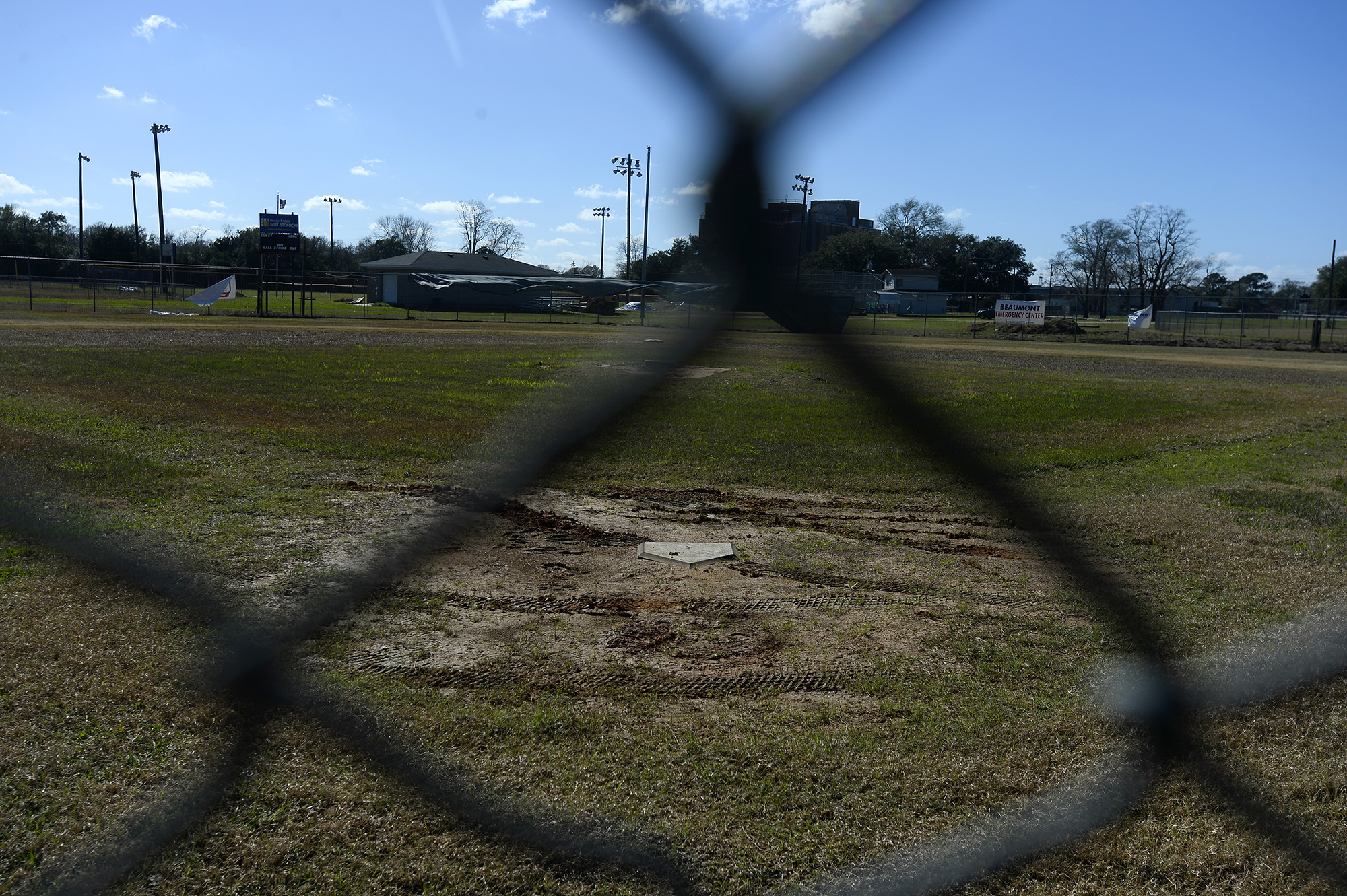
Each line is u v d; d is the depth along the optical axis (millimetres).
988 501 8344
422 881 2705
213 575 5453
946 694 4133
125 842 2840
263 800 3080
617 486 8758
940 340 40125
